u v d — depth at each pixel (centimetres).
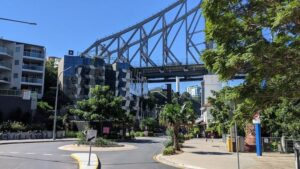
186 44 11825
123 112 4928
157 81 13188
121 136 5616
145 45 12650
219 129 4988
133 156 2878
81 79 10719
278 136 3338
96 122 4969
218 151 3334
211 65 1262
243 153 3089
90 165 1958
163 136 8544
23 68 9219
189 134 7394
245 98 1281
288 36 1121
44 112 7462
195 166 2094
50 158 2461
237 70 1198
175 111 3359
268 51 1095
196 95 17562
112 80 11631
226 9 1230
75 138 6034
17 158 2419
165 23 12362
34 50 9506
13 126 5647
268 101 1296
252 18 1209
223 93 1427
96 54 13275
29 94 6631
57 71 11300
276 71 1152
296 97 1252
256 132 2867
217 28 1217
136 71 12612
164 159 2608
